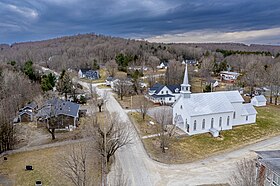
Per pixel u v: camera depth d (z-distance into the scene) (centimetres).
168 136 5197
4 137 4609
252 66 13275
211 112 5628
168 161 4275
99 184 3409
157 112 7188
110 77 11681
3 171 3866
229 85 10975
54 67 15275
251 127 6050
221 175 3812
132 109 7619
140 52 19225
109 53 19388
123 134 4581
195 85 11069
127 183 3544
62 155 4347
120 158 4328
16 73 9031
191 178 3731
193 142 5116
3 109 5134
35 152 4578
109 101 8606
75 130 5831
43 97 7425
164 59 17888
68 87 8619
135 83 9900
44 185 3447
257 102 8119
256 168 3306
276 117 6875
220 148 4856
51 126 5303
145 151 4625
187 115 5522
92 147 4309
